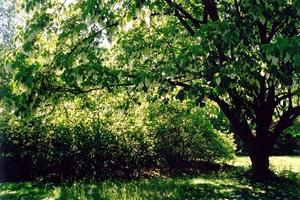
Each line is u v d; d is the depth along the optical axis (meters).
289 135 36.59
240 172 19.11
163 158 19.97
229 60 10.00
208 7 12.93
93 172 16.94
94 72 10.77
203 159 21.95
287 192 14.28
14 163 16.62
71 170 16.78
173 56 12.52
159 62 12.21
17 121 16.47
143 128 18.16
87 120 17.00
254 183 16.02
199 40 9.31
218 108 20.09
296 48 6.90
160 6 12.08
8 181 16.14
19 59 9.77
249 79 10.22
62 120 16.67
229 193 13.95
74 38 10.08
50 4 10.59
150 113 19.23
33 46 10.20
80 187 14.55
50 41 11.54
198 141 20.92
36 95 9.61
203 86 10.49
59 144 16.64
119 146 17.33
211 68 9.97
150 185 15.04
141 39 12.96
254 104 16.20
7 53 11.03
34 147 16.58
